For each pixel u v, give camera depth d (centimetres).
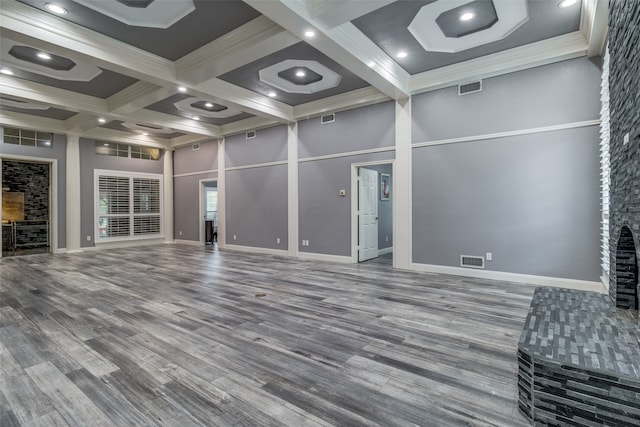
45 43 355
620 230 217
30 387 194
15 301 368
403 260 541
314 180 657
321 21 327
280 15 312
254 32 368
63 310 335
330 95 595
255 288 422
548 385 156
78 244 791
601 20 310
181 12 348
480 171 465
